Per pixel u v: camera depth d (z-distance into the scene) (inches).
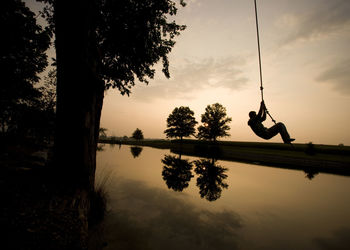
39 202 120.7
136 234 180.5
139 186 368.8
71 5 146.9
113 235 173.9
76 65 151.8
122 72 343.6
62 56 151.8
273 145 1734.7
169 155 1186.0
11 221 95.3
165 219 223.5
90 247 148.8
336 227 223.6
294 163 957.2
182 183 428.5
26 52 449.1
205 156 1234.6
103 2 260.5
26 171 170.1
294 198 346.3
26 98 500.1
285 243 183.9
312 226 225.6
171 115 1839.3
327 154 1232.8
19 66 455.5
